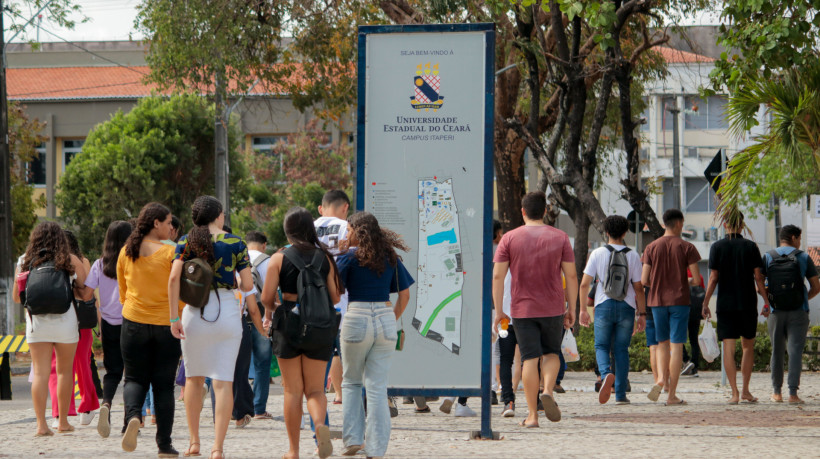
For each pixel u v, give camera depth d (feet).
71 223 156.35
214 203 30.55
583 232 71.10
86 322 38.14
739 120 47.75
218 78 94.68
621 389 47.26
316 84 96.37
